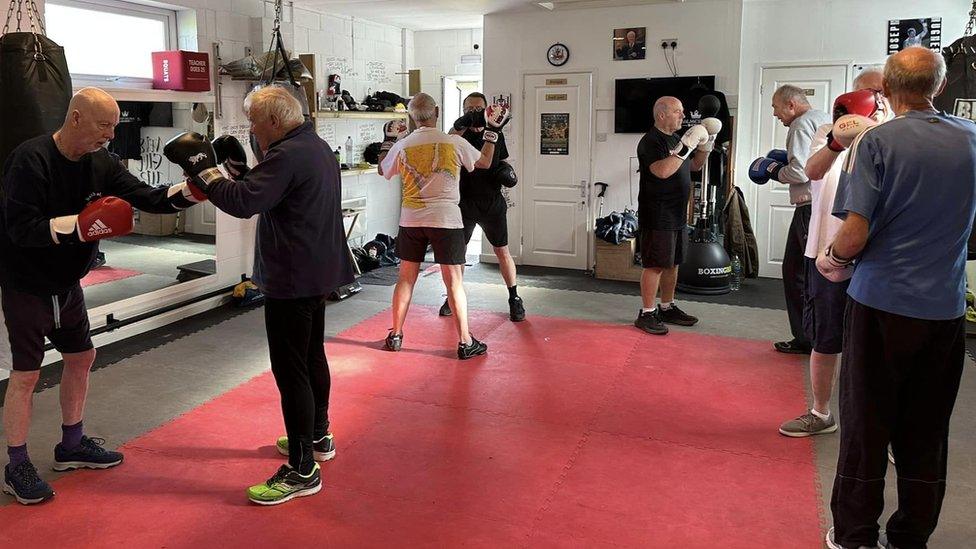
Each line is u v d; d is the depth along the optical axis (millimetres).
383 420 3719
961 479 3109
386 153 4855
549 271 7688
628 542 2629
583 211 7688
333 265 2873
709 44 6953
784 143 7156
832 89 6938
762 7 7027
